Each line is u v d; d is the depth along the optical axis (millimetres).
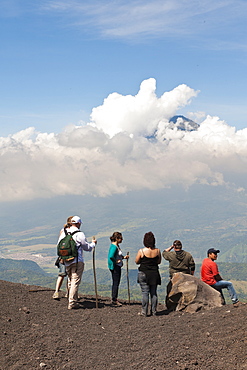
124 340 8352
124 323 9711
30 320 9062
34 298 11188
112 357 7371
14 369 6582
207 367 6469
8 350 7266
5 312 9336
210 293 11047
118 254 12031
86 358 7297
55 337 8188
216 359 6719
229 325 8312
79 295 13188
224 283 11469
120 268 12172
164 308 12320
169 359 6988
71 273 10789
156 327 9344
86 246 10805
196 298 10734
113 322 9742
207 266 11648
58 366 6871
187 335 8320
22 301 10602
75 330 8820
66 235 10883
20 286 12781
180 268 11867
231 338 7457
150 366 6789
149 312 11289
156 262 11023
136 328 9312
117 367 6871
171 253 11992
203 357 6902
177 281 11117
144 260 10977
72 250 10586
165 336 8469
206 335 8031
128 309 11422
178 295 10945
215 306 10781
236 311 9320
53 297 11383
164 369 6613
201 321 9281
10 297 10844
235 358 6559
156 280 10922
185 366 6559
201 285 11094
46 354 7281
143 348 7832
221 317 9172
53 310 10188
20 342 7680
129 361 7152
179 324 9406
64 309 10461
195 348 7391
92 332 8812
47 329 8617
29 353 7238
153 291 10992
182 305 10758
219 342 7445
